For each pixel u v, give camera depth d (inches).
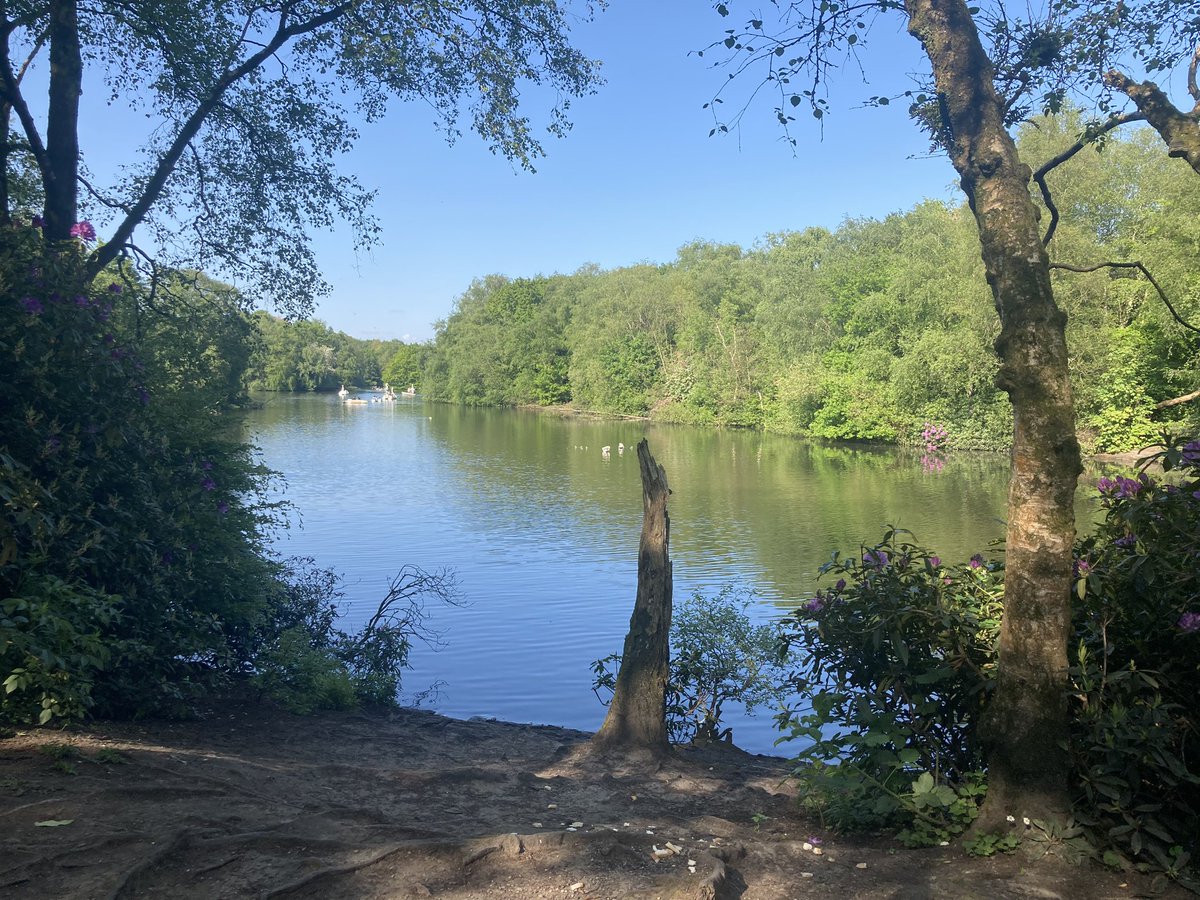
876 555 177.9
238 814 151.7
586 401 2847.0
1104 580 149.7
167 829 138.1
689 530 796.0
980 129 153.5
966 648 165.8
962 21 158.7
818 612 179.3
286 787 185.2
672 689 290.8
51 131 336.2
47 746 170.6
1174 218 974.4
